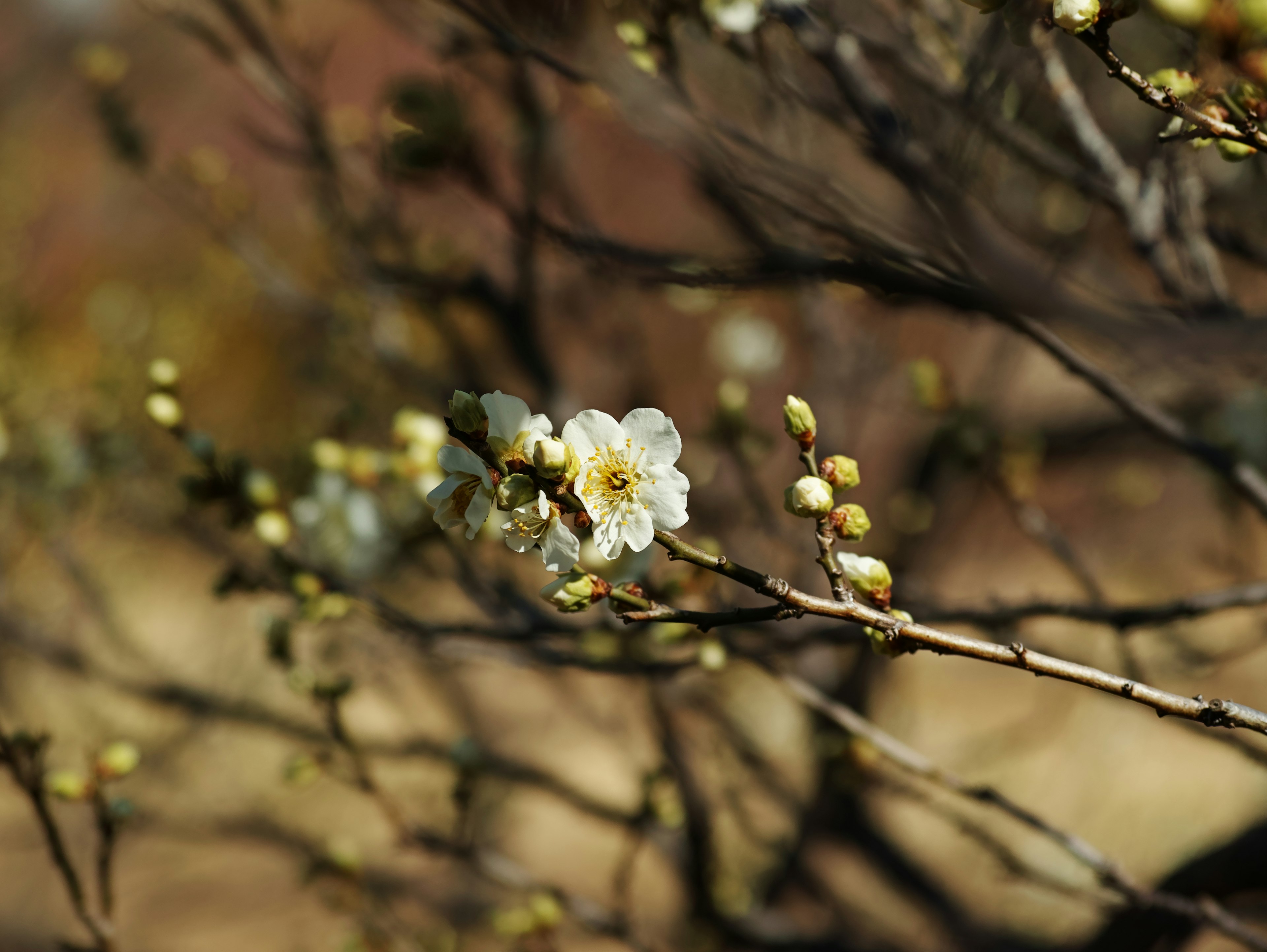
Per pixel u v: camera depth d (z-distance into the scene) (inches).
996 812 224.7
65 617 217.2
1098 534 263.7
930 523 185.9
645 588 96.4
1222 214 110.8
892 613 61.2
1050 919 192.7
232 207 175.3
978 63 77.0
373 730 218.8
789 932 165.3
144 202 317.7
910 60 95.5
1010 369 167.5
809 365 180.5
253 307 274.7
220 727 206.4
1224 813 229.0
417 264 145.4
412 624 106.3
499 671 275.9
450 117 90.7
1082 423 225.1
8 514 207.6
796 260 75.0
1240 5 49.5
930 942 190.9
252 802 205.5
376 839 225.6
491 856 132.1
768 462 206.2
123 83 250.2
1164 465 220.7
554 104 116.5
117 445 206.8
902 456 223.6
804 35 85.0
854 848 199.0
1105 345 72.8
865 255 72.5
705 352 223.9
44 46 283.3
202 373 290.8
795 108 93.3
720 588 99.3
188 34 140.6
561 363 159.2
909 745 234.5
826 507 60.4
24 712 215.8
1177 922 116.0
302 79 134.3
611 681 199.6
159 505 215.5
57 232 316.8
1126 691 55.8
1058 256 86.6
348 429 131.7
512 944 155.3
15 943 248.4
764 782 187.0
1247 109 56.1
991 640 137.0
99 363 262.5
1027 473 130.5
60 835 98.2
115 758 100.8
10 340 257.9
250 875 260.1
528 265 129.0
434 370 169.8
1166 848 225.1
